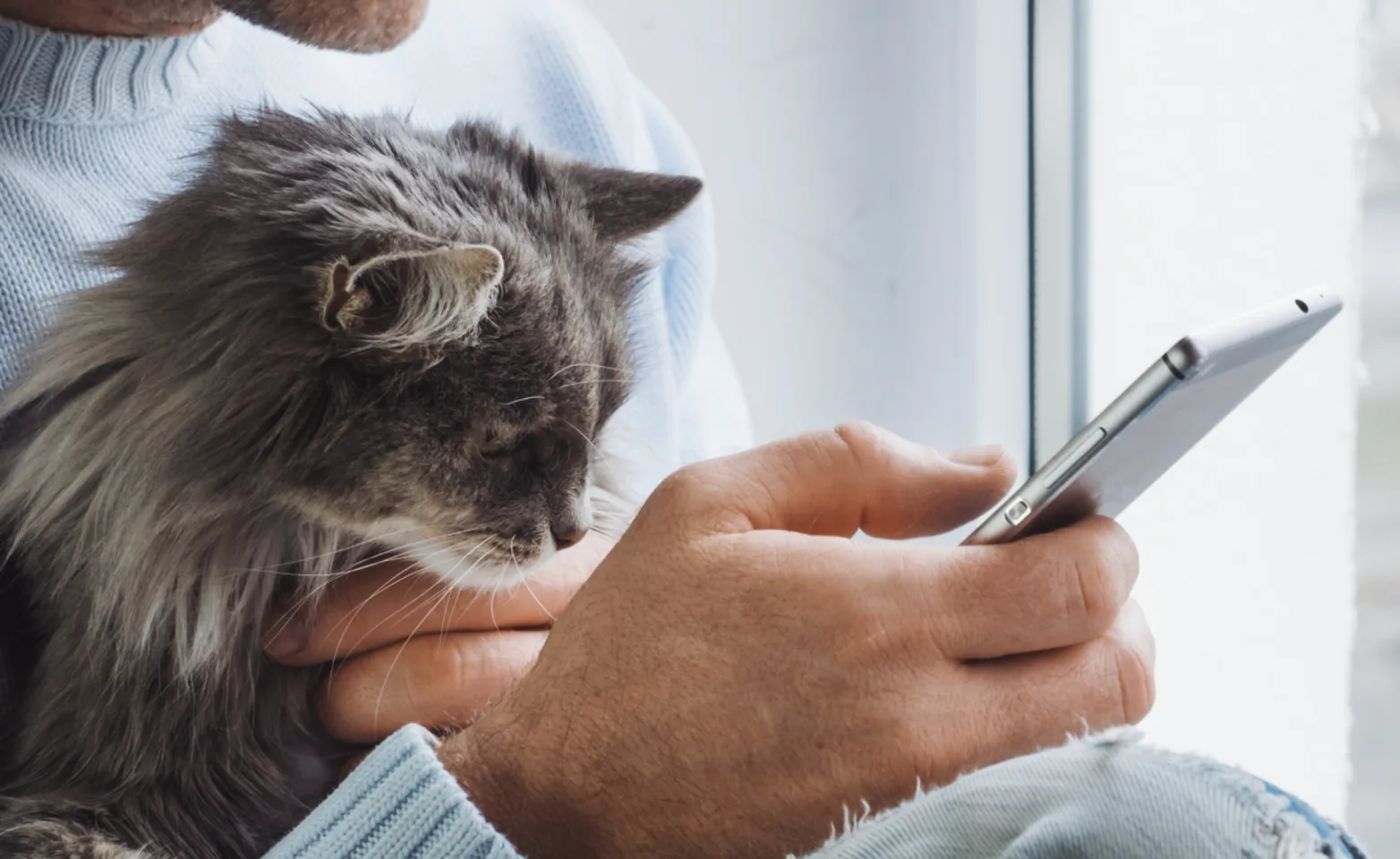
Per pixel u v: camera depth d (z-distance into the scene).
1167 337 1.80
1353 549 1.58
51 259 1.26
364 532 1.23
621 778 0.95
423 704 1.15
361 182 1.20
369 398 1.18
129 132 1.34
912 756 0.89
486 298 1.13
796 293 2.22
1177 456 0.99
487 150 1.42
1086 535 0.92
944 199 2.06
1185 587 1.75
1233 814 0.67
